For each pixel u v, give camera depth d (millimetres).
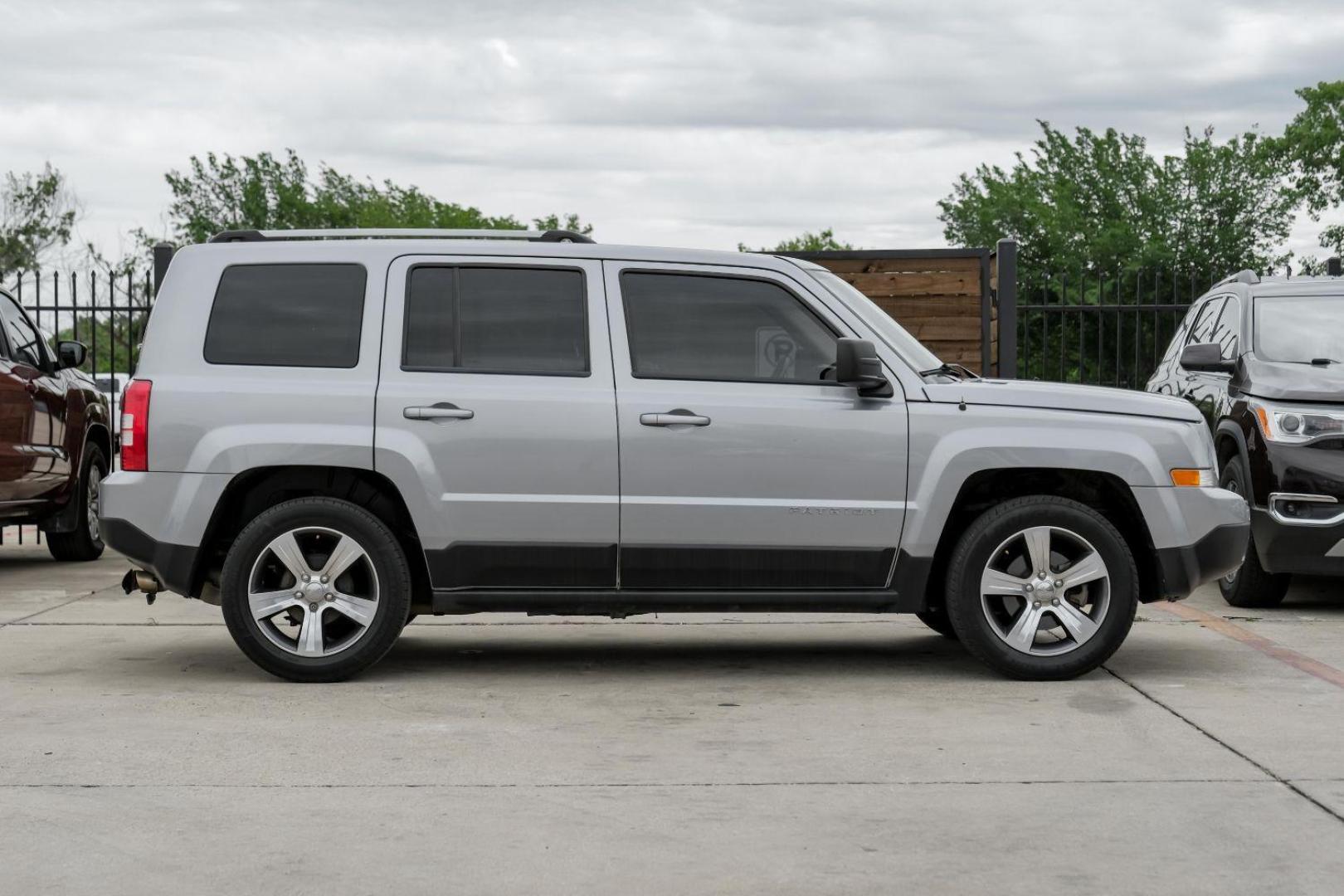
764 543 7129
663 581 7156
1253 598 9758
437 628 8992
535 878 4289
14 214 62031
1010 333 12984
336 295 7199
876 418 7156
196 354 7145
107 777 5391
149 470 7043
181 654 7980
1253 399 9688
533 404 7078
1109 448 7207
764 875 4312
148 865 4398
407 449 7039
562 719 6375
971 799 5113
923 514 7148
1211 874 4328
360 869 4371
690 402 7109
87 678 7277
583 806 5031
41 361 11977
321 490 7328
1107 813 4941
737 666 7703
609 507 7082
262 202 78750
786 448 7121
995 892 4176
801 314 7277
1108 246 49906
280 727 6207
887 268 13109
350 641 7129
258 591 7094
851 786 5273
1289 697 6832
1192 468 7285
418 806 5020
